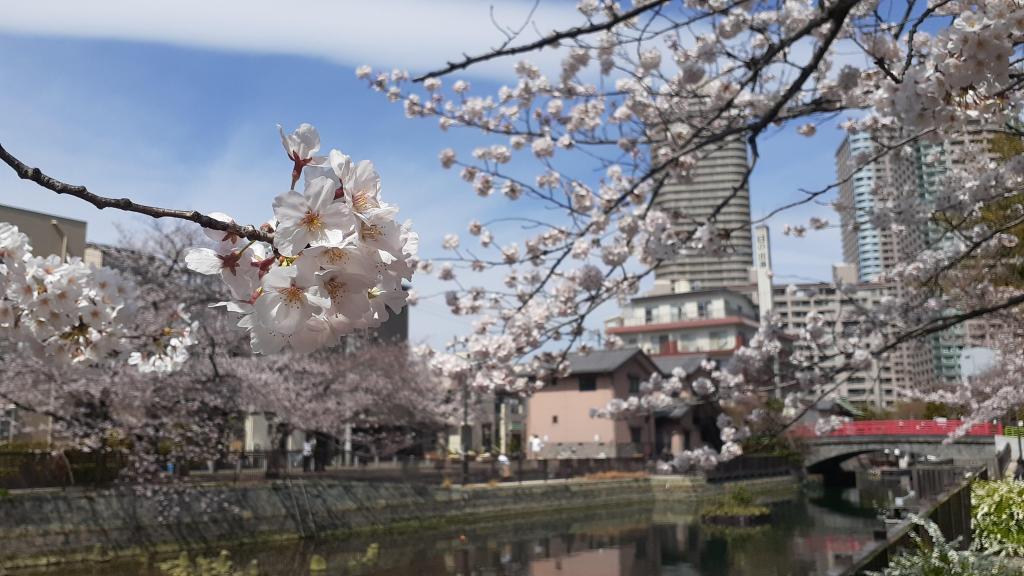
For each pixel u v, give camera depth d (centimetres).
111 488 1800
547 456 4219
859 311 846
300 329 166
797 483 4538
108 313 320
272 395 2327
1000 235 846
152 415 1983
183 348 474
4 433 1881
